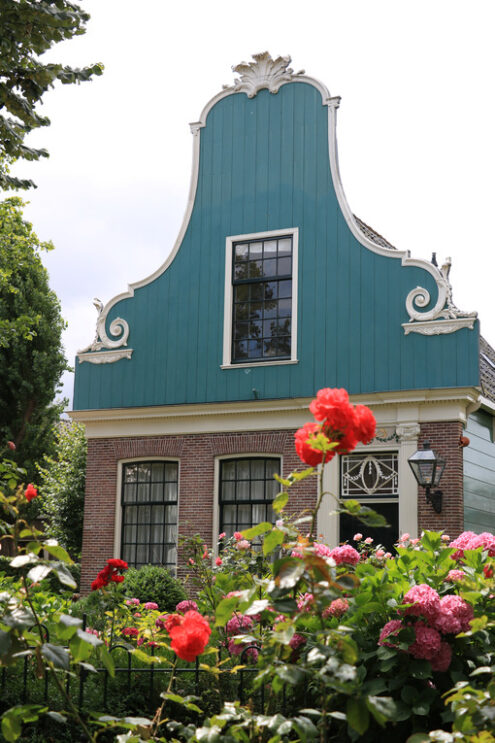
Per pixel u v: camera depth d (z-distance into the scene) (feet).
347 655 10.76
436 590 15.17
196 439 49.34
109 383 52.75
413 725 13.47
